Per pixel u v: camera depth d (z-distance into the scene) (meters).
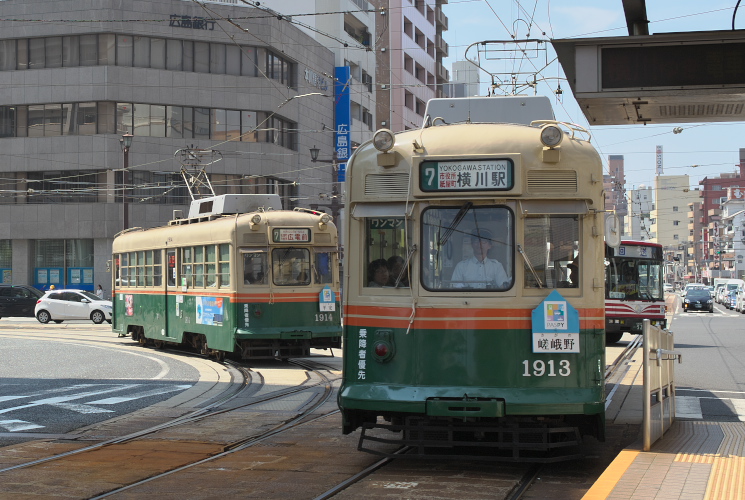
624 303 23.70
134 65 44.91
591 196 7.77
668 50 8.52
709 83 8.43
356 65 57.25
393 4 64.56
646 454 7.34
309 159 50.31
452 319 7.69
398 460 8.24
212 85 45.91
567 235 7.76
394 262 7.96
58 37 45.25
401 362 7.79
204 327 19.17
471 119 9.92
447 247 7.80
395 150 8.02
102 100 44.50
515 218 7.73
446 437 7.72
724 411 11.48
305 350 18.22
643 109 9.51
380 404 7.67
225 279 18.17
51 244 45.75
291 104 48.50
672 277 143.38
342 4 54.69
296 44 49.00
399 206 7.95
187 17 45.31
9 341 24.97
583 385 7.58
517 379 7.59
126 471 7.77
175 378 15.73
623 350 21.62
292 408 11.88
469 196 7.76
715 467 6.73
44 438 9.62
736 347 24.16
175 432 9.94
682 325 37.75
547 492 6.94
